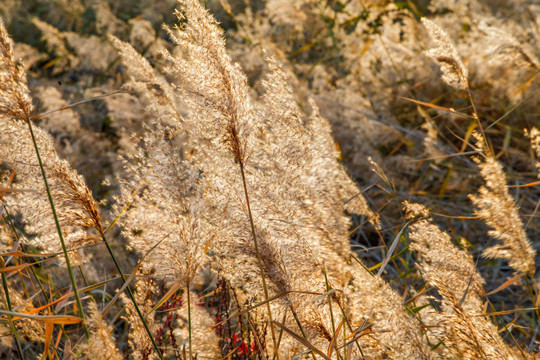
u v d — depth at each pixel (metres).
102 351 1.82
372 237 3.49
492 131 4.09
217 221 1.97
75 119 3.87
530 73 4.18
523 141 4.11
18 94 1.94
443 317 1.95
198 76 1.89
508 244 2.03
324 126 2.05
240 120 1.90
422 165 4.07
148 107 2.04
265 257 1.94
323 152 2.02
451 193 3.82
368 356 2.02
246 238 1.94
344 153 4.00
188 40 1.90
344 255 1.99
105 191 3.42
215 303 2.38
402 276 2.40
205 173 2.00
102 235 2.03
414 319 1.96
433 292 2.48
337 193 2.00
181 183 1.99
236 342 2.20
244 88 1.91
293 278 1.95
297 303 1.97
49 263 2.64
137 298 2.08
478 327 1.93
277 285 1.95
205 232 1.99
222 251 1.95
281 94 2.01
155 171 1.99
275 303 1.97
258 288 1.97
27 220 2.04
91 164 3.67
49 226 2.01
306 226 1.97
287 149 2.00
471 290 2.09
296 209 1.97
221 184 1.96
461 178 3.80
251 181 1.99
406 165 3.88
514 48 3.27
